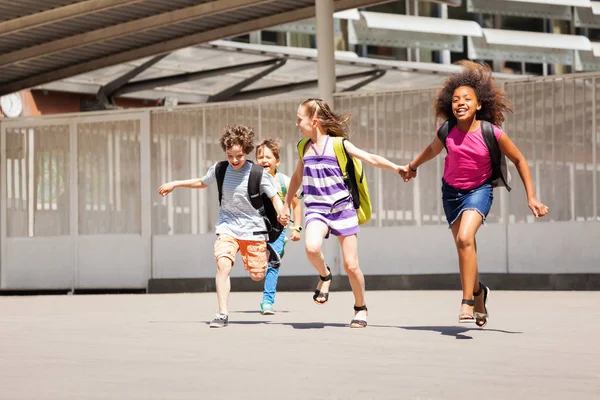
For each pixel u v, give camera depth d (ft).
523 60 109.19
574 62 111.96
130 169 63.05
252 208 28.71
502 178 24.85
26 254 65.57
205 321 31.37
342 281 55.77
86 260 64.03
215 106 60.64
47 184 65.31
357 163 26.63
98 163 63.93
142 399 13.87
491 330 26.17
